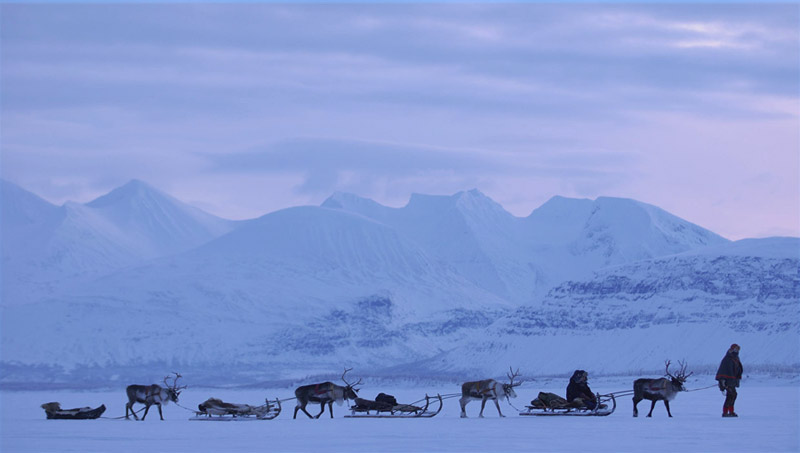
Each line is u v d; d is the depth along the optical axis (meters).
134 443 45.25
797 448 40.16
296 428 53.31
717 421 54.75
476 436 46.34
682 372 57.72
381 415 62.25
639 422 54.31
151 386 63.91
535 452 39.38
